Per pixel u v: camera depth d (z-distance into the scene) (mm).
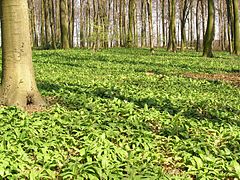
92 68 12273
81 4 33656
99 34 22656
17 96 5859
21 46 5883
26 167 3623
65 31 22625
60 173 3557
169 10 26312
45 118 5098
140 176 3344
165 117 5594
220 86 9445
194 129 5066
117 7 38219
